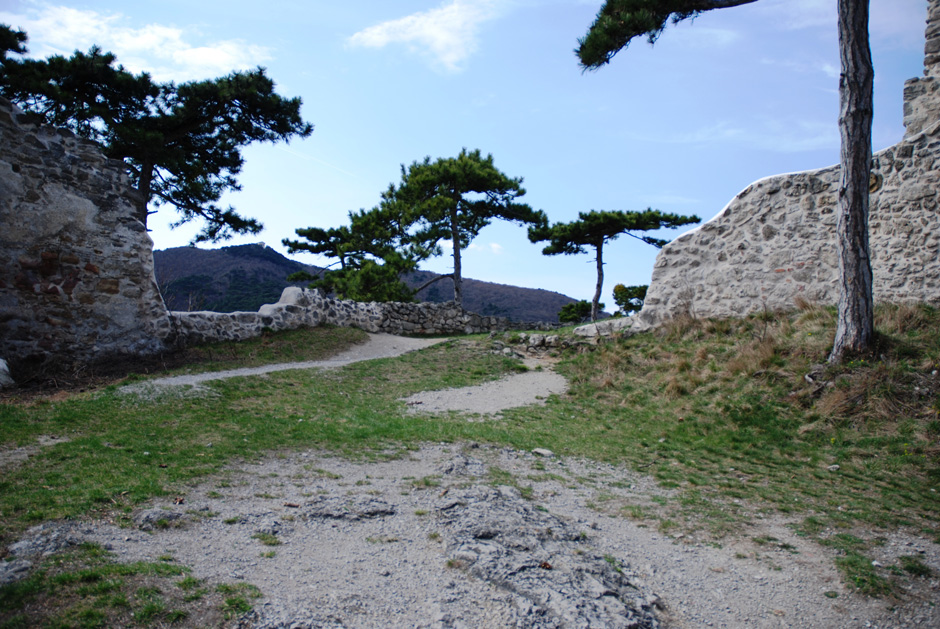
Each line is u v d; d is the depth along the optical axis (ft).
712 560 13.46
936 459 21.22
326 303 52.75
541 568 11.43
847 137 28.94
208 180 67.97
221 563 11.06
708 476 20.65
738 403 28.22
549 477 19.24
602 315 110.22
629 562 12.89
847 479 20.51
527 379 37.58
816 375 28.40
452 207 83.30
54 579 9.64
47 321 31.27
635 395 32.01
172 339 36.91
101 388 27.86
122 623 8.83
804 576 12.76
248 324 43.21
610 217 85.40
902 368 26.63
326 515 13.79
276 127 65.00
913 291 33.68
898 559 13.69
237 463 17.67
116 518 12.55
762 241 38.88
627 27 31.89
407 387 34.40
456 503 14.84
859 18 28.66
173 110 58.49
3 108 30.01
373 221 89.30
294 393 29.99
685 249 42.14
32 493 13.50
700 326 39.52
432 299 256.32
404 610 9.87
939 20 35.81
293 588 10.36
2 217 29.89
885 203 35.04
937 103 35.53
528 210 88.02
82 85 54.19
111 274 33.96
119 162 34.86
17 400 24.45
